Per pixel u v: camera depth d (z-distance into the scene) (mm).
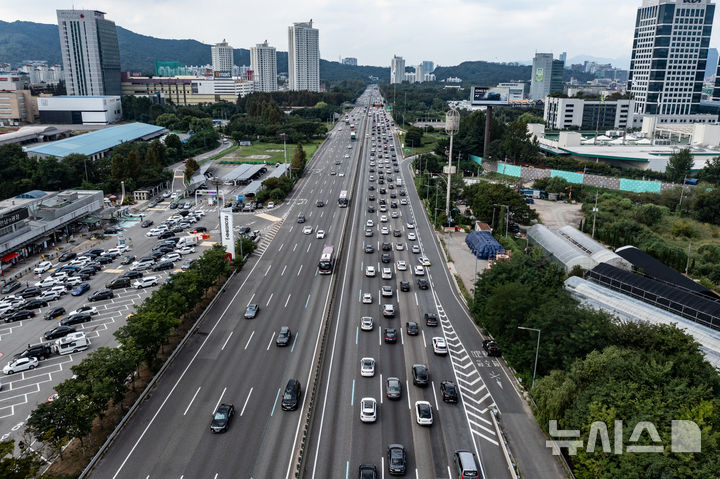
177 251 120875
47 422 51875
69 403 53188
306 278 106188
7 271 112125
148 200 179000
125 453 54969
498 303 75375
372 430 58875
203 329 83375
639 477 44281
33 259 120312
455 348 78500
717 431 46719
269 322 85938
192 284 83562
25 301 94625
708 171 199750
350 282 104688
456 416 61875
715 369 59562
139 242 131875
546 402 58250
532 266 92688
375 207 167250
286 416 61281
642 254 110812
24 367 73188
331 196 181250
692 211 156000
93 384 56094
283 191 178500
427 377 68875
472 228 145500
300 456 53750
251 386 67312
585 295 89000
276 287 101250
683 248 126312
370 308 92375
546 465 53812
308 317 87938
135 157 187625
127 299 97750
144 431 58594
